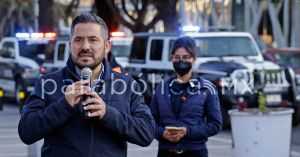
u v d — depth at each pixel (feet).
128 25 122.01
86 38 19.10
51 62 92.58
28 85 95.66
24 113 19.35
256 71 68.33
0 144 63.00
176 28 106.01
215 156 55.06
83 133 19.06
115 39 97.96
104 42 19.35
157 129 29.14
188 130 28.73
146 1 121.70
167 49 75.00
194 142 29.01
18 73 98.48
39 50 100.83
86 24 19.11
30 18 269.64
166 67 74.28
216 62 70.74
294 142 63.87
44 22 122.31
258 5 176.35
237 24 172.65
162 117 29.58
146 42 78.74
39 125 18.70
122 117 19.11
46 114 18.65
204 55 73.72
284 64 83.20
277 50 92.07
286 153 39.42
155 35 77.46
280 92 70.08
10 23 274.77
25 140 19.17
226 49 74.64
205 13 160.15
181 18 128.88
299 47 178.40
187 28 76.54
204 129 28.94
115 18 121.39
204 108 29.45
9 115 88.53
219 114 29.45
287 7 176.35
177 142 28.91
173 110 29.43
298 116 73.92
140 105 20.25
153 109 29.94
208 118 29.45
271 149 38.88
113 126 18.84
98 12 123.95
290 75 71.36
